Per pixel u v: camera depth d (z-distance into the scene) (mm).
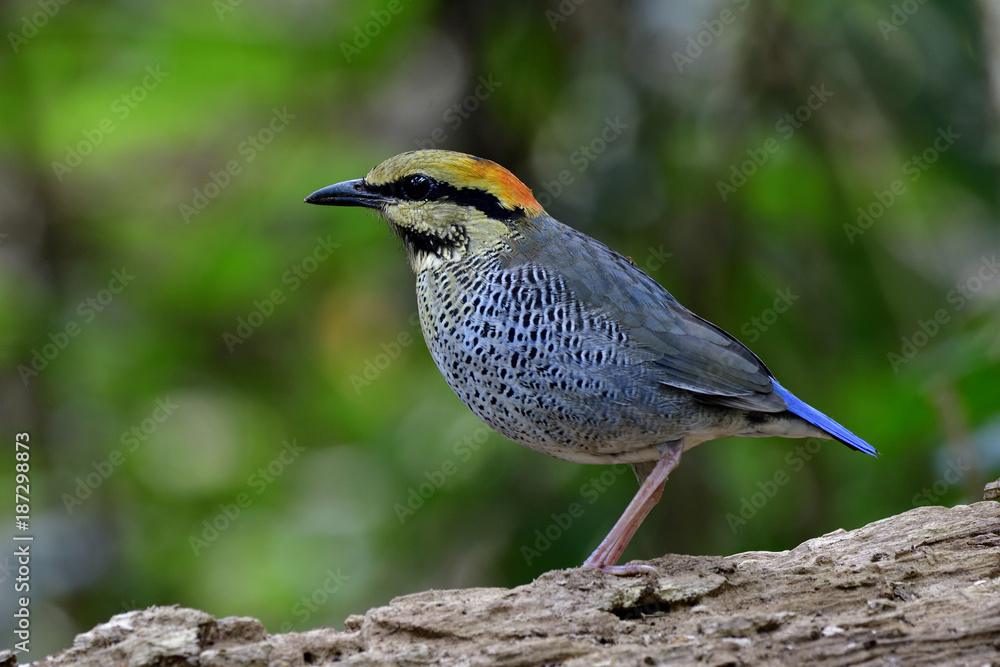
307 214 14727
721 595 7082
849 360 13609
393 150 14305
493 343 8414
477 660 6234
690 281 13117
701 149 13273
